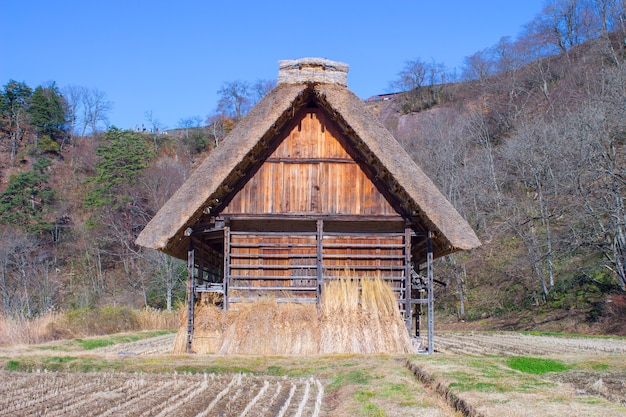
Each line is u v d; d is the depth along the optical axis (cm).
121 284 4988
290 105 1642
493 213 3931
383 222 1741
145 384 1117
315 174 1733
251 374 1236
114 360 1408
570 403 750
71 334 2400
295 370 1251
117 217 5384
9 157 6869
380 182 1728
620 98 2859
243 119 1644
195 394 1015
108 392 1039
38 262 4862
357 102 1650
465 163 4550
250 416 838
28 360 1405
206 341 1580
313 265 1709
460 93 7544
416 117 7575
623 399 911
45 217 5516
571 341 2042
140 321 3050
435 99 7925
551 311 3114
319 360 1358
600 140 2983
